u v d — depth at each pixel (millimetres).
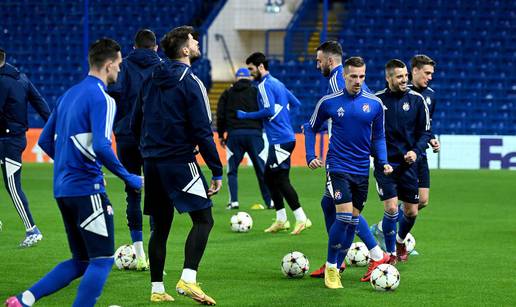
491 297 23172
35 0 89688
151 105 21875
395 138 27484
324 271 25594
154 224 22578
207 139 21672
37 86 84625
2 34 88250
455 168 72500
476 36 86188
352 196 24672
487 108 80938
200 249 21812
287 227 36406
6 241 33000
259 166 44250
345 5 91438
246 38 92062
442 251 31375
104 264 18672
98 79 18844
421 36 86125
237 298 22797
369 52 85500
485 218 41406
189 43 21938
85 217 18500
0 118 31266
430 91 29906
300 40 89125
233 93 44094
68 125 18547
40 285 18938
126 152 26469
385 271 23891
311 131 25281
